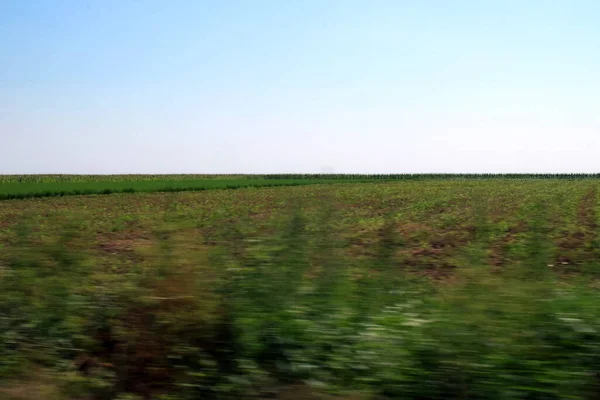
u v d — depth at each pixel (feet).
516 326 17.12
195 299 20.12
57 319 21.57
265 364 18.88
